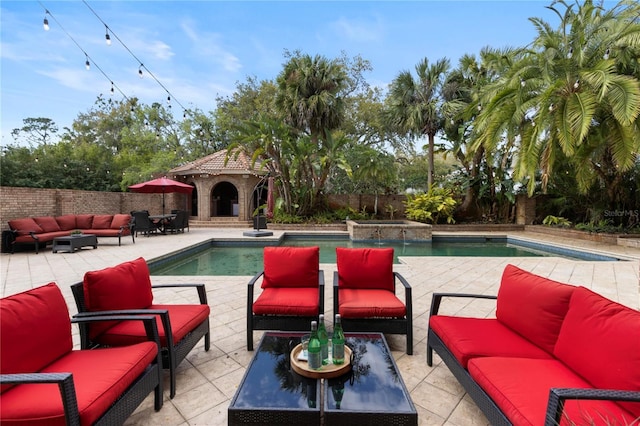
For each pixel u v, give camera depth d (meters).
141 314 2.24
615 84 6.63
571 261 7.17
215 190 18.73
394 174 15.20
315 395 1.69
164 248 8.34
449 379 2.48
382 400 1.64
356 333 2.49
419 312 3.92
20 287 4.91
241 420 1.58
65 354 1.98
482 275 5.79
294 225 13.15
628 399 1.33
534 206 13.84
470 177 14.50
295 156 12.81
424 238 11.49
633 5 7.56
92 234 8.80
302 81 13.64
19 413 1.42
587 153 9.32
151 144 21.59
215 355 2.86
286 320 2.92
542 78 7.84
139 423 1.98
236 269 7.08
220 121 22.00
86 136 25.14
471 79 13.53
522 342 2.18
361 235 11.37
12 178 14.46
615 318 1.66
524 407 1.52
